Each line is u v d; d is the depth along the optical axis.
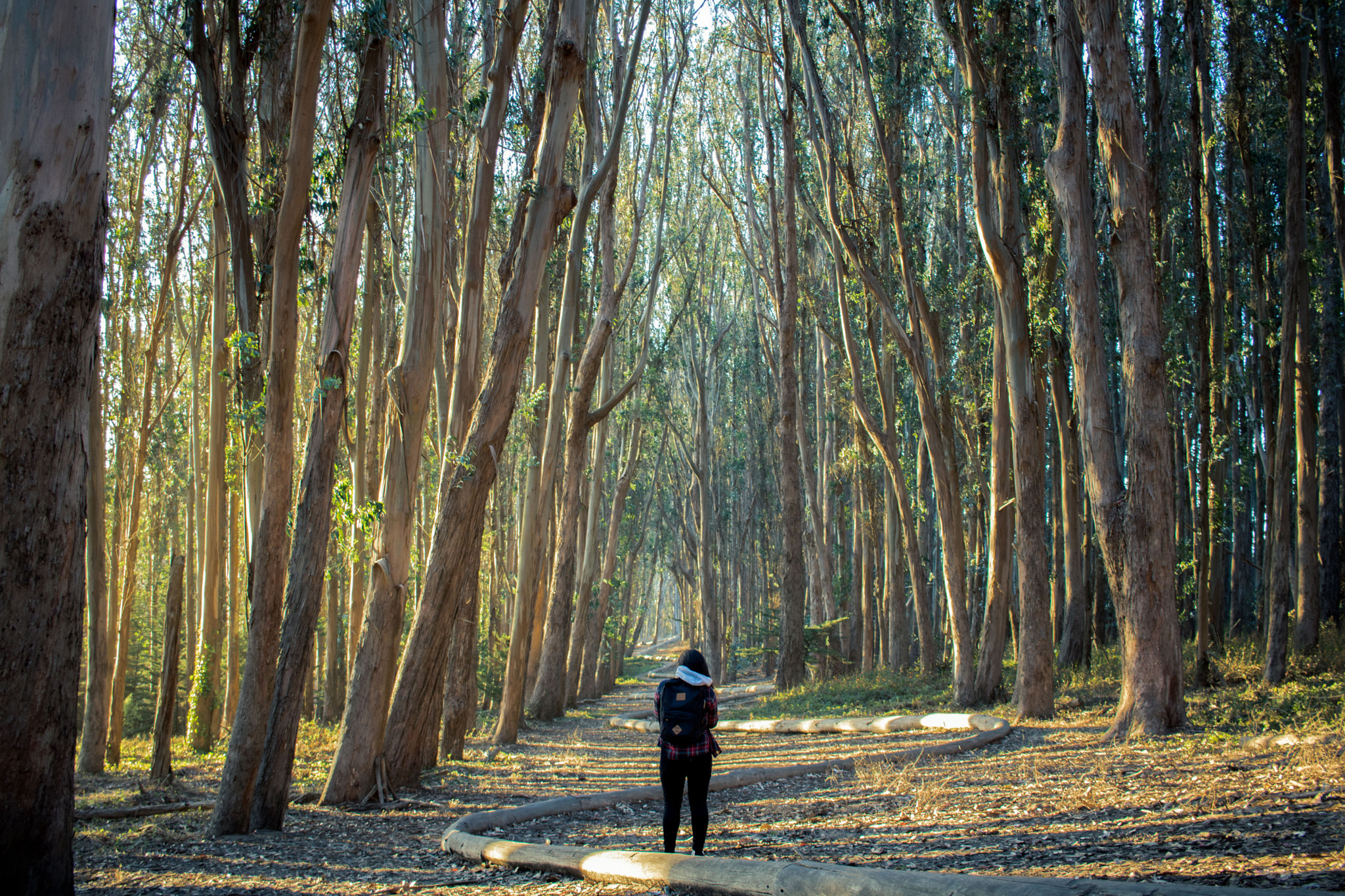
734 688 39.41
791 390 26.91
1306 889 3.43
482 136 13.09
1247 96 18.06
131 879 6.43
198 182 18.83
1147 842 5.52
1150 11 16.09
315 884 6.23
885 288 21.58
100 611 14.48
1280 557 13.76
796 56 26.48
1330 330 19.89
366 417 20.33
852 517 34.94
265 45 11.26
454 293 17.64
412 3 12.27
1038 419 16.58
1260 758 8.33
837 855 6.14
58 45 4.69
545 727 23.12
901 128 20.78
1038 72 16.47
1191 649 19.56
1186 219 19.58
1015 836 6.27
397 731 11.53
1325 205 18.36
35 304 4.55
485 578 30.23
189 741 16.84
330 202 10.73
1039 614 15.01
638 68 28.88
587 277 26.72
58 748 4.53
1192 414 20.97
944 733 15.16
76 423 4.68
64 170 4.66
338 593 25.08
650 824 8.60
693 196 37.25
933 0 16.89
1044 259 17.45
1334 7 13.88
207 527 16.03
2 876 4.29
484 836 8.09
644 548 63.28
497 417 12.05
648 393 33.94
